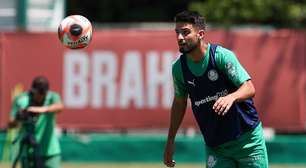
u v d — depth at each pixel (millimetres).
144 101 49625
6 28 58938
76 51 49531
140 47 49625
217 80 22203
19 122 34969
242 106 22625
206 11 60875
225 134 22688
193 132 50062
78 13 73750
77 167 46469
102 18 74062
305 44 49094
